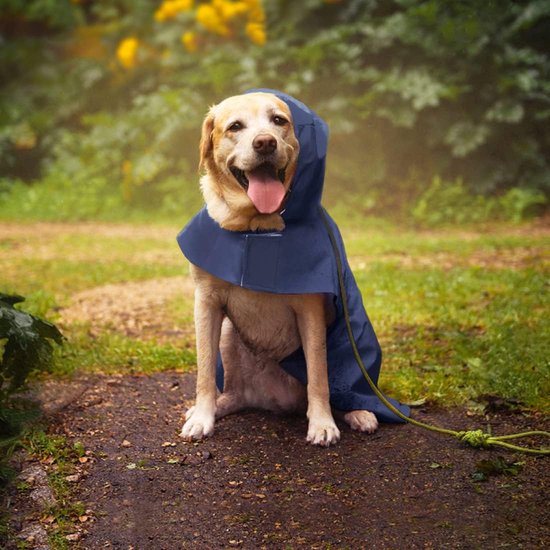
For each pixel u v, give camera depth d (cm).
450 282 403
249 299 253
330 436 251
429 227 653
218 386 278
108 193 777
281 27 801
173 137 760
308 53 737
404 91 686
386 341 328
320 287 246
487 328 332
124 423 266
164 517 223
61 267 476
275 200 246
